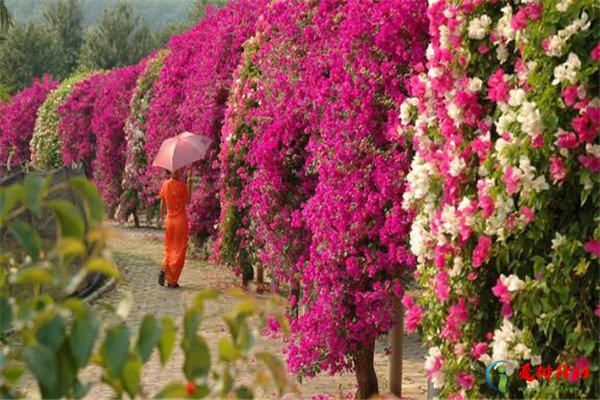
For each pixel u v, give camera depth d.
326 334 10.31
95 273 19.59
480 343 6.79
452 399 7.10
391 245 9.70
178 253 19.75
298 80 13.54
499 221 6.38
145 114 30.56
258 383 3.12
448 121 7.12
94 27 77.75
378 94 10.01
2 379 2.73
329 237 10.44
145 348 2.78
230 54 20.78
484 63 7.01
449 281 7.00
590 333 6.08
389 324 10.13
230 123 17.64
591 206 6.13
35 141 47.12
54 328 2.67
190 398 2.92
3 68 67.81
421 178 7.32
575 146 6.00
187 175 21.73
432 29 7.37
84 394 2.79
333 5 12.52
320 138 12.21
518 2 6.63
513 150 6.27
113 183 35.94
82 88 40.09
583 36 5.97
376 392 10.79
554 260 6.12
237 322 3.06
